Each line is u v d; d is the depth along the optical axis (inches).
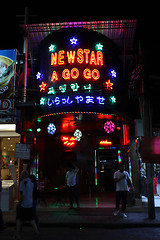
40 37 542.3
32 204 265.9
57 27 517.0
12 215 367.6
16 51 484.1
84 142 614.5
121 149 560.7
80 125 543.8
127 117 431.5
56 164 596.7
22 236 265.0
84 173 586.9
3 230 293.7
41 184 419.8
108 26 509.7
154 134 460.8
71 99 437.4
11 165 417.1
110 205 408.8
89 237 258.2
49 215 356.8
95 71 450.0
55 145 610.9
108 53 479.2
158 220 320.8
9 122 445.7
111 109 434.0
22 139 433.7
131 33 521.3
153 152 315.3
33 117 470.3
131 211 379.9
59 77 451.5
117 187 349.7
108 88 454.0
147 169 345.1
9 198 400.5
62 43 466.0
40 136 593.9
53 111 443.5
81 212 365.4
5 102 455.5
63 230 291.0
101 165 611.5
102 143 612.7
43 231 286.4
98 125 541.6
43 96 458.9
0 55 481.1
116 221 316.8
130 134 420.2
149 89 361.1
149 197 336.8
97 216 344.5
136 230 289.3
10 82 467.5
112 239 250.4
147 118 356.8
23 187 261.4
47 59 475.8
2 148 616.1
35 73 557.6
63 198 485.1
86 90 403.2
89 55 456.8
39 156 589.6
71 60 452.4
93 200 457.7
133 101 465.7
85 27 510.9
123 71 521.3
